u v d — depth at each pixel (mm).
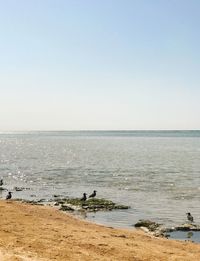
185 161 108562
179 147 186000
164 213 41062
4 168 90500
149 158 119375
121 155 132625
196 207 44344
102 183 64875
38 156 129625
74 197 51688
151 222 36062
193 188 58719
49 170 86062
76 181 67688
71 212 41469
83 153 143750
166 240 28797
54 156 129250
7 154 139625
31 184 64812
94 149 170125
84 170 85688
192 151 154125
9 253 19172
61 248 22031
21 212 33125
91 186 61625
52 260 19250
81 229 28984
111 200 48938
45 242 22984
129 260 21344
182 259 22594
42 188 60406
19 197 52188
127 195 52719
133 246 24812
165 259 22250
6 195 53969
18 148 181750
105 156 128250
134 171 83312
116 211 42094
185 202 47438
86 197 49031
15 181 68500
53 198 51250
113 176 74312
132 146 198000
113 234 28625
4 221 28031
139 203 46812
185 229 34312
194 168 89188
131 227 34844
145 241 27312
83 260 20141
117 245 24516
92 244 23969
